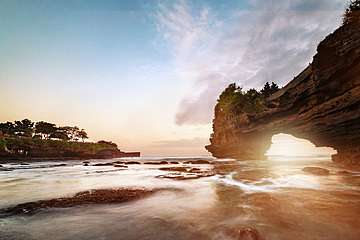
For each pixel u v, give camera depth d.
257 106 45.12
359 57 18.33
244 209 8.21
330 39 20.75
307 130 27.67
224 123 58.50
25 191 13.34
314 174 19.19
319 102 24.92
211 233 6.06
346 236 5.77
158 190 12.47
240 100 53.44
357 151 22.05
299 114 29.61
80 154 92.81
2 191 13.39
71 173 26.09
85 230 6.44
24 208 8.80
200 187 13.50
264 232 6.02
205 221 7.05
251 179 16.67
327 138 25.62
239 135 50.44
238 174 20.16
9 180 19.58
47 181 18.44
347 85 20.48
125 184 15.62
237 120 50.12
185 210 8.41
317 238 5.67
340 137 23.34
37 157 76.19
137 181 17.27
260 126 41.38
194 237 5.85
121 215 7.86
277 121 36.00
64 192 12.76
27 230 6.45
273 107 39.31
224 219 7.19
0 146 65.50
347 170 21.33
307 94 27.22
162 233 6.17
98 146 116.88
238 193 11.35
